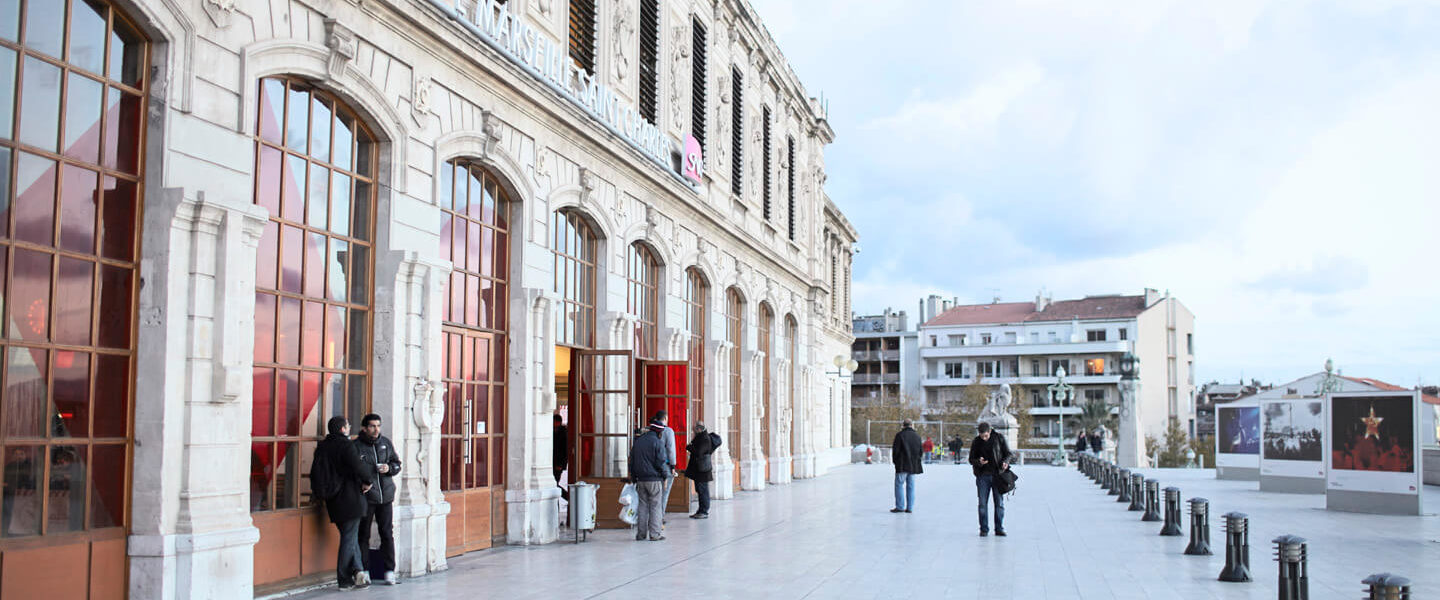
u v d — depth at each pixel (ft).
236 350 29.01
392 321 36.94
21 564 24.04
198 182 28.43
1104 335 307.37
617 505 54.29
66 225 25.53
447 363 42.01
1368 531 55.47
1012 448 155.74
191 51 28.17
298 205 33.50
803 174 114.21
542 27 49.83
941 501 75.20
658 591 34.37
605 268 56.85
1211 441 316.60
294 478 33.01
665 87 67.92
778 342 98.89
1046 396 306.55
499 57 43.24
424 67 38.99
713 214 75.36
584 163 53.42
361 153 36.99
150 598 26.61
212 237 28.60
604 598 32.89
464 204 43.52
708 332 76.89
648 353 65.41
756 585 35.78
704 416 76.43
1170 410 319.68
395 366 36.91
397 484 37.14
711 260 77.15
